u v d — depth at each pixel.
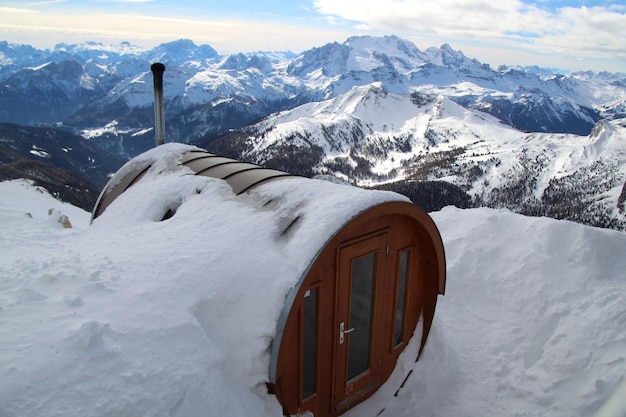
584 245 8.34
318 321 5.05
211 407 3.90
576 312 7.14
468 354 6.86
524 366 6.55
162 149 9.21
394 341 6.29
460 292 8.20
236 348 4.46
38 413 3.25
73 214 16.58
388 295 5.93
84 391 3.50
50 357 3.64
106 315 4.23
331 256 5.04
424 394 6.04
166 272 4.89
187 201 6.82
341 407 5.56
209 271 4.88
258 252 5.04
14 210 13.48
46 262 5.28
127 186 8.40
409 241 6.05
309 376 5.16
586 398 5.66
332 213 5.04
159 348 4.04
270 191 6.20
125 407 3.51
